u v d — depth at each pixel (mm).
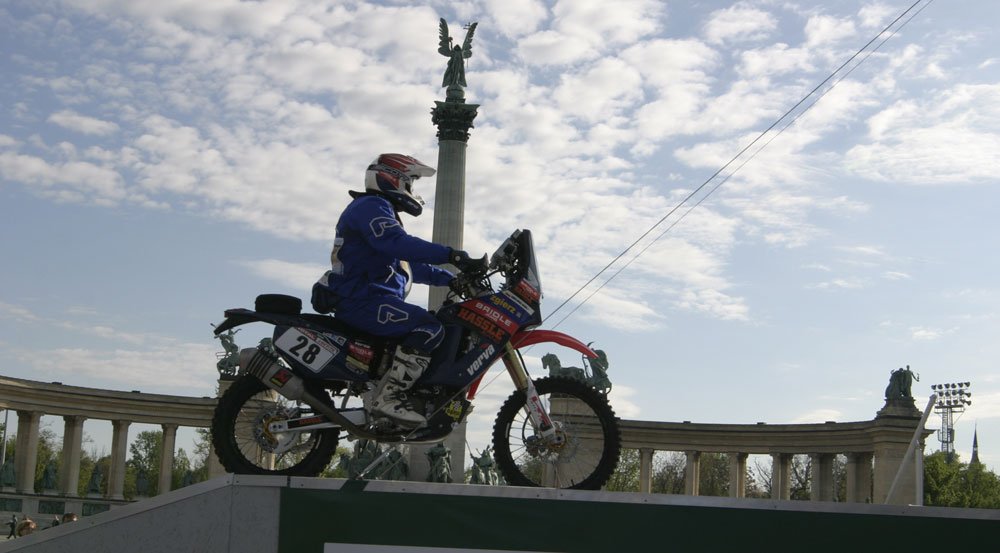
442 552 9227
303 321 11172
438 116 61531
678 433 87125
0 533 81938
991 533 9656
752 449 85438
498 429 12008
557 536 9352
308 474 11391
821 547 9578
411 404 11078
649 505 9469
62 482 88000
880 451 76125
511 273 11625
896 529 9633
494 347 11320
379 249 11047
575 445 12016
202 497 9188
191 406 91250
